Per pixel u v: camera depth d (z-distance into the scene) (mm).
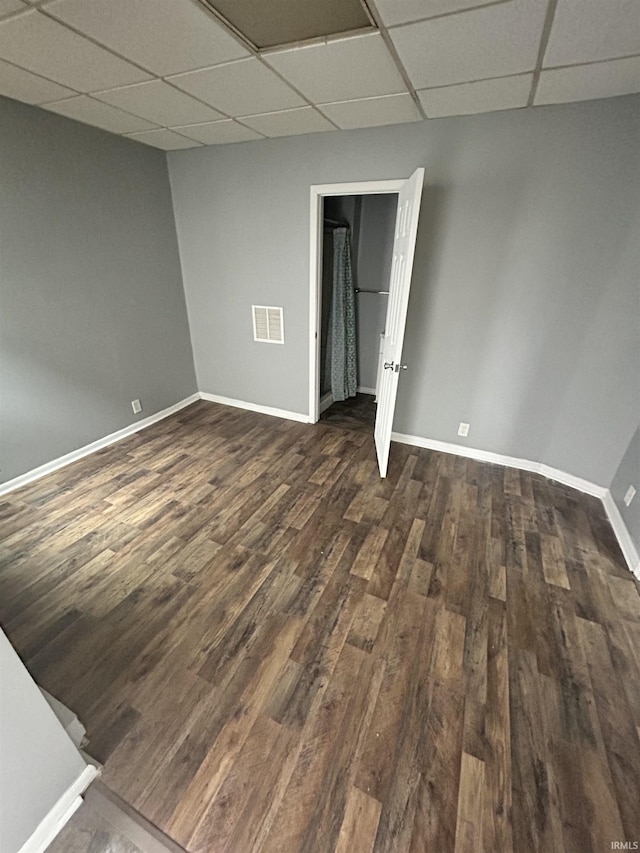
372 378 4457
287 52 1567
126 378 3260
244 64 1670
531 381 2662
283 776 1190
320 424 3654
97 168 2680
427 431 3174
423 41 1467
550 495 2602
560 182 2168
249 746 1261
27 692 934
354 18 1342
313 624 1674
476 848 1057
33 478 2678
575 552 2117
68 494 2539
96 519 2309
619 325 2258
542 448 2797
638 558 1967
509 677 1482
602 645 1617
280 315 3381
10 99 2125
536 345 2561
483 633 1649
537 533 2250
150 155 3055
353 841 1065
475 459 3049
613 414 2406
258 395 3854
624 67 1612
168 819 1097
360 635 1630
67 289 2658
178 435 3395
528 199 2266
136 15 1335
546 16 1296
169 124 2482
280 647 1576
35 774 993
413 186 2084
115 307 3037
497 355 2699
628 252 2131
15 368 2451
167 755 1233
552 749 1272
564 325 2436
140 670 1479
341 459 3018
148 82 1863
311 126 2471
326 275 3621
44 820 1037
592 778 1206
